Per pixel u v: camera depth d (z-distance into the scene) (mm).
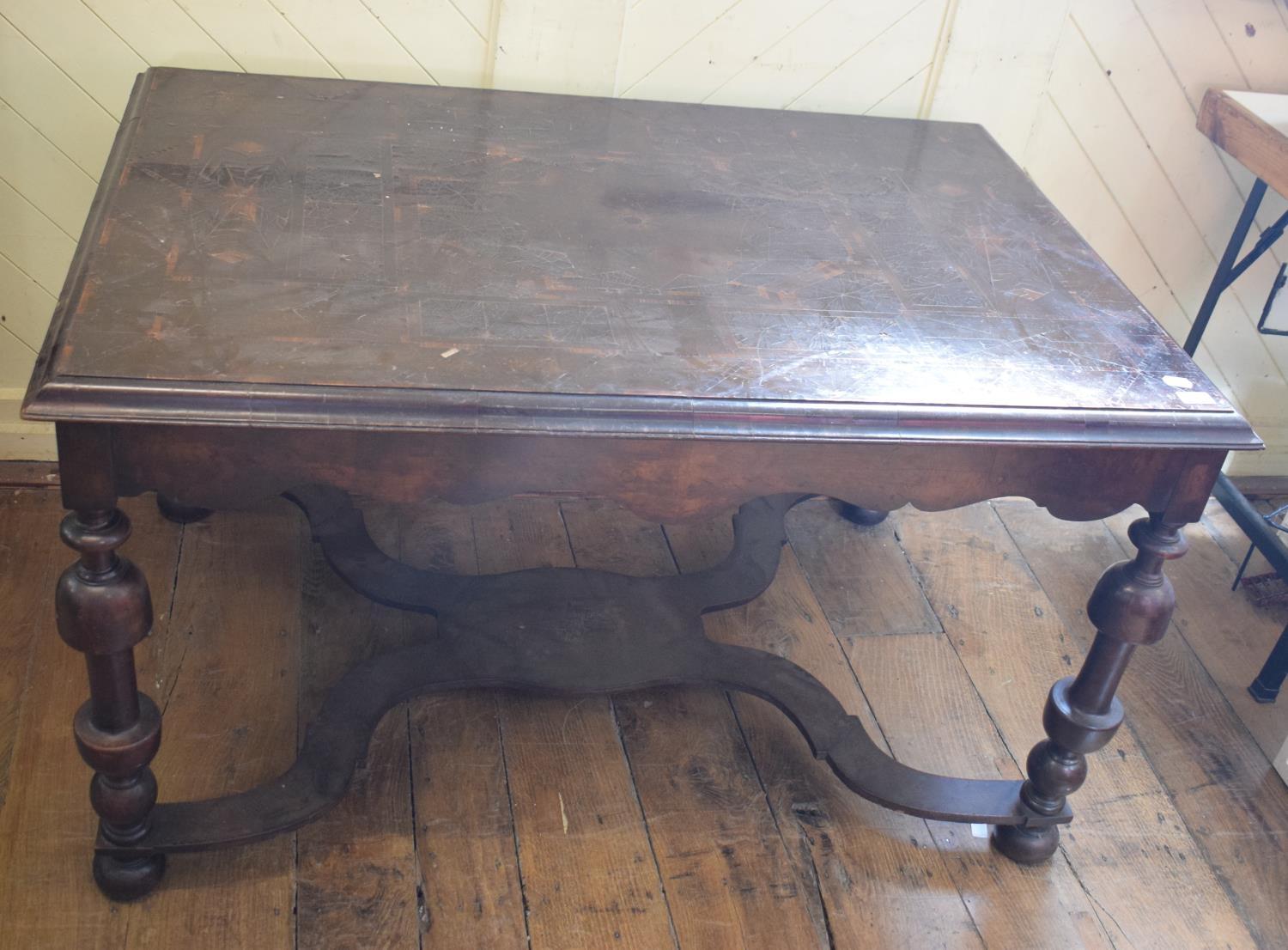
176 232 1675
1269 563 2756
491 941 1855
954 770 2266
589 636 2254
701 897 1968
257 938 1808
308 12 2262
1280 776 2350
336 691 2062
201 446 1430
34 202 2387
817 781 2209
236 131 1988
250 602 2396
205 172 1848
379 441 1479
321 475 1495
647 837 2055
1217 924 2045
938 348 1693
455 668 2146
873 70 2521
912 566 2766
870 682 2438
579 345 1573
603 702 2301
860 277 1860
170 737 2094
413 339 1526
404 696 2098
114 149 1898
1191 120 2713
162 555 2467
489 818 2045
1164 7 2557
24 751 2029
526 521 2721
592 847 2023
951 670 2498
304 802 1885
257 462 1462
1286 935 2045
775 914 1960
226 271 1604
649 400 1488
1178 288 2959
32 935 1765
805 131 2361
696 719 2297
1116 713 1950
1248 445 1605
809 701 2170
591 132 2213
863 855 2082
